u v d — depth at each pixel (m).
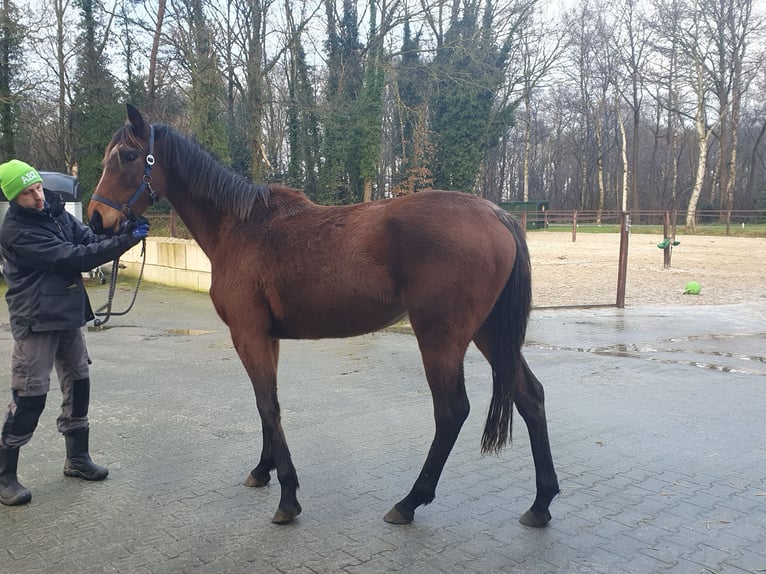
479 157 31.61
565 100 50.88
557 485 3.10
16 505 3.33
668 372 6.25
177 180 3.50
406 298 2.98
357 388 5.77
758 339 7.91
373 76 25.30
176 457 4.04
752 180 44.88
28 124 24.19
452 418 3.00
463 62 28.12
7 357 7.05
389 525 3.08
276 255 3.16
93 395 5.54
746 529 2.98
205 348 7.66
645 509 3.22
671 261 18.31
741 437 4.31
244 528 3.07
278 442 3.19
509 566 2.68
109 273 15.96
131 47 23.66
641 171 57.38
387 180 30.84
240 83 24.23
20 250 3.23
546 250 22.47
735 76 38.09
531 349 7.38
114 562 2.73
